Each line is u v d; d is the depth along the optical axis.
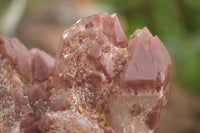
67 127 0.20
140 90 0.21
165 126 0.72
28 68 0.22
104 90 0.21
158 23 0.88
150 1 0.87
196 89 0.89
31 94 0.22
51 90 0.22
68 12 0.84
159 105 0.21
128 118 0.21
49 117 0.20
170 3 0.89
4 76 0.22
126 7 0.90
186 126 0.73
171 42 0.88
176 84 0.89
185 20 0.95
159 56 0.21
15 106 0.22
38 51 0.23
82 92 0.21
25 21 0.88
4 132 0.22
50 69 0.23
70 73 0.21
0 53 0.22
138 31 0.22
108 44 0.21
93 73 0.21
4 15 0.94
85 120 0.20
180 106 0.79
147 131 0.21
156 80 0.21
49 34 0.74
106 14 0.21
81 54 0.21
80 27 0.21
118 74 0.21
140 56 0.21
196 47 0.92
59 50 0.22
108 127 0.21
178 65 0.90
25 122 0.22
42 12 0.88
